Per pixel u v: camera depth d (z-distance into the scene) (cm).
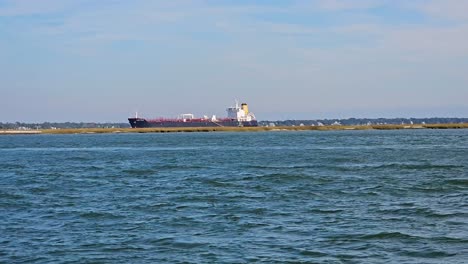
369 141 19475
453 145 15900
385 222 3928
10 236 3622
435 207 4522
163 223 4000
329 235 3538
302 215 4256
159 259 3041
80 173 8200
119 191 5912
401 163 9212
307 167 8681
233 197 5281
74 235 3641
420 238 3406
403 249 3169
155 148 16512
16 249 3281
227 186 6184
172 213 4419
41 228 3884
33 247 3325
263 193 5547
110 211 4556
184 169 8675
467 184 6050
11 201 5203
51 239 3528
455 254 3053
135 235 3616
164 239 3478
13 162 11000
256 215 4278
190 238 3503
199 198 5238
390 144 16925
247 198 5203
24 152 15512
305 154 12338
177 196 5416
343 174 7425
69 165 9969
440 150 13362
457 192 5469
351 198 5122
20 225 4000
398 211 4369
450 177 6831
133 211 4547
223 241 3409
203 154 12925
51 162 10906
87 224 4016
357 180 6625
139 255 3127
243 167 8875
